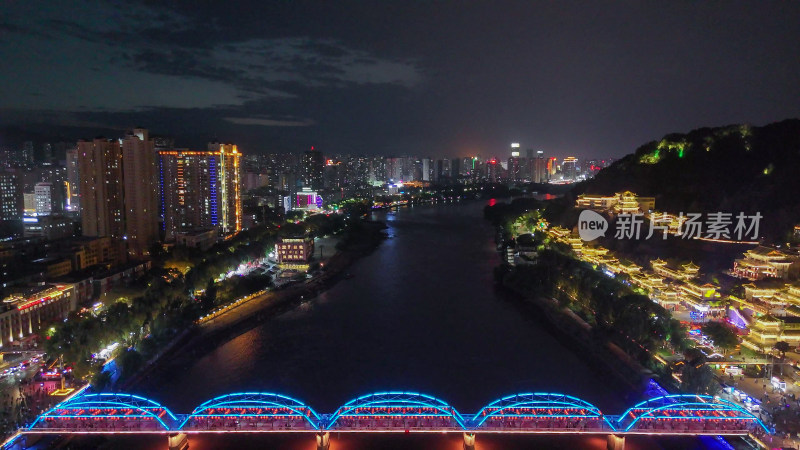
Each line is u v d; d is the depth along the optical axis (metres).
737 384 163.00
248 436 149.00
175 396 171.00
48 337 189.62
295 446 144.38
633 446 142.25
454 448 143.00
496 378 181.38
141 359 183.00
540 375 183.88
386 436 148.62
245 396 168.25
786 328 179.88
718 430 133.62
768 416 142.62
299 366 193.00
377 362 195.62
